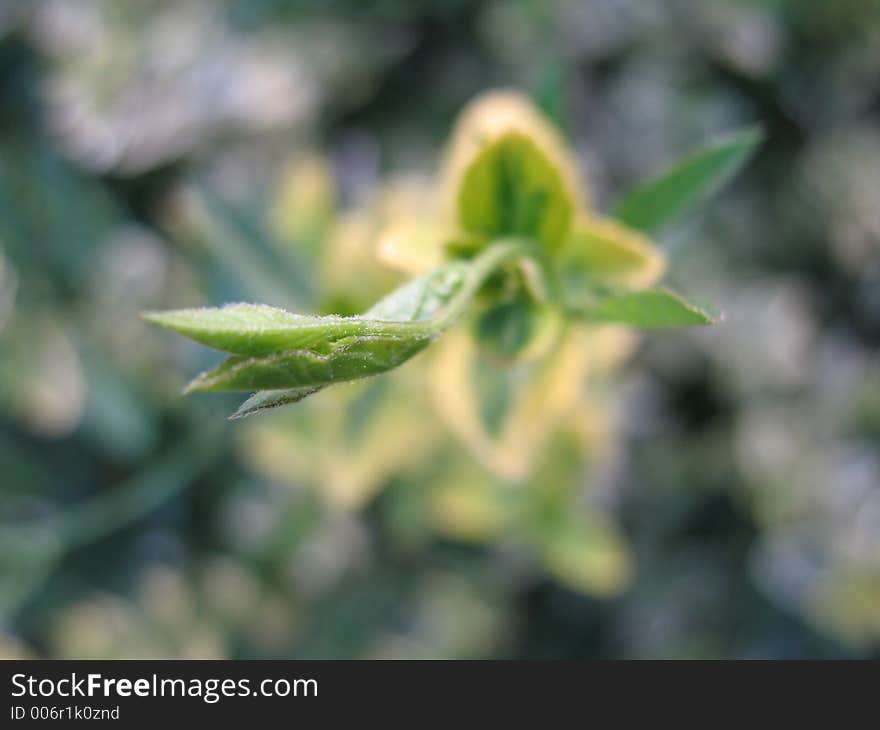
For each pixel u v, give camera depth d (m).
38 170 0.36
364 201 0.32
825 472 0.37
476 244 0.27
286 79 0.35
